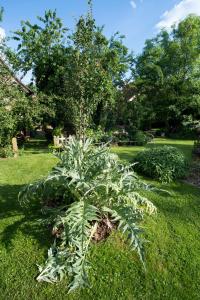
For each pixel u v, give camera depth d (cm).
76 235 301
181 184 585
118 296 279
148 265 318
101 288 288
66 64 1384
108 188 352
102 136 1346
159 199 491
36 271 307
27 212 422
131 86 1922
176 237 371
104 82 1237
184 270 312
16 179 612
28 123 1235
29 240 354
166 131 2239
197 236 375
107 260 321
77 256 308
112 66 1562
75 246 312
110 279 299
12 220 401
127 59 2075
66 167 380
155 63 2461
